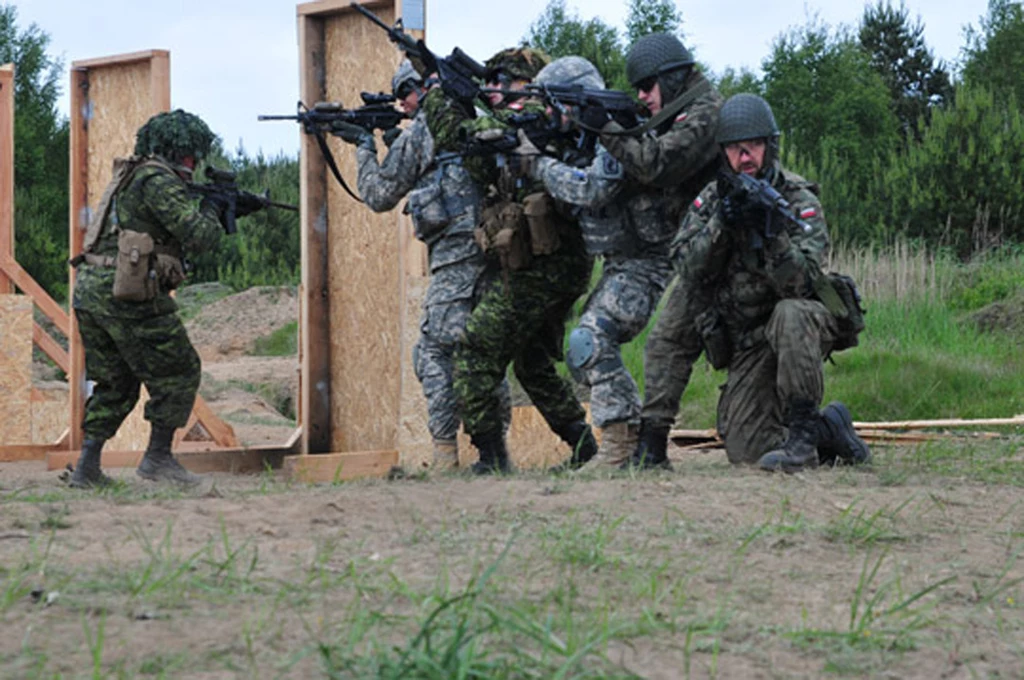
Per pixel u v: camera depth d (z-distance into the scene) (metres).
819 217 5.80
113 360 6.21
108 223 6.18
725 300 5.91
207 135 6.34
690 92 5.81
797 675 2.73
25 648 2.73
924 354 12.05
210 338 20.45
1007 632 3.11
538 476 5.65
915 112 33.41
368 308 8.23
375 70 8.02
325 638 2.84
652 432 6.05
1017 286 14.52
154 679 2.57
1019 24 33.53
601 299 6.08
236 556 3.68
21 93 32.62
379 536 3.99
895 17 36.19
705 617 3.12
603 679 2.52
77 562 3.55
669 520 4.27
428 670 2.46
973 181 18.33
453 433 6.78
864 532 4.14
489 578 3.31
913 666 2.82
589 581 3.45
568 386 6.82
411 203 6.58
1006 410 10.41
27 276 11.12
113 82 8.78
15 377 9.67
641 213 5.98
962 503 4.81
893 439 8.62
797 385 5.68
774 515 4.43
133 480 6.59
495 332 6.17
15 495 4.86
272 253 24.56
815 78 25.70
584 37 25.12
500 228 6.05
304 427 8.41
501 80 6.48
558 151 6.10
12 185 10.87
